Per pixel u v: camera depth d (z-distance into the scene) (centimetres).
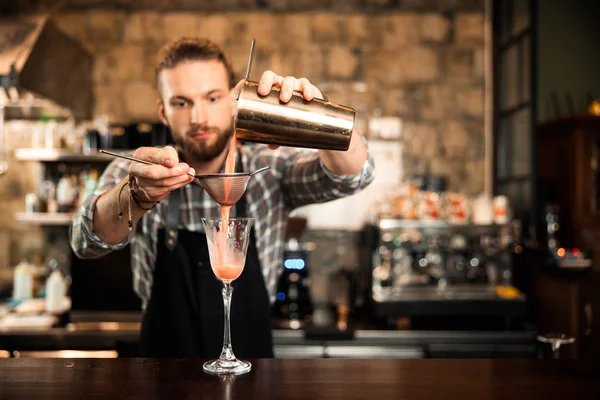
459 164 418
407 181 414
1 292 396
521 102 378
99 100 409
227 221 113
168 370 112
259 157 181
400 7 417
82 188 386
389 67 417
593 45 439
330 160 154
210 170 176
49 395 97
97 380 105
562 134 389
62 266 400
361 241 407
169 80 164
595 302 285
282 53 413
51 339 321
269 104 126
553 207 387
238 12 412
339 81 415
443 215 356
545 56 441
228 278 116
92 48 410
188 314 173
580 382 106
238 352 171
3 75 303
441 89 418
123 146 372
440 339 316
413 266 339
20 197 403
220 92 165
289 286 354
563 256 337
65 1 408
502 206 349
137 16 411
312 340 318
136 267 181
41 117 396
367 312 367
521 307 323
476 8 420
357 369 113
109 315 336
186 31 411
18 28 333
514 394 99
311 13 414
